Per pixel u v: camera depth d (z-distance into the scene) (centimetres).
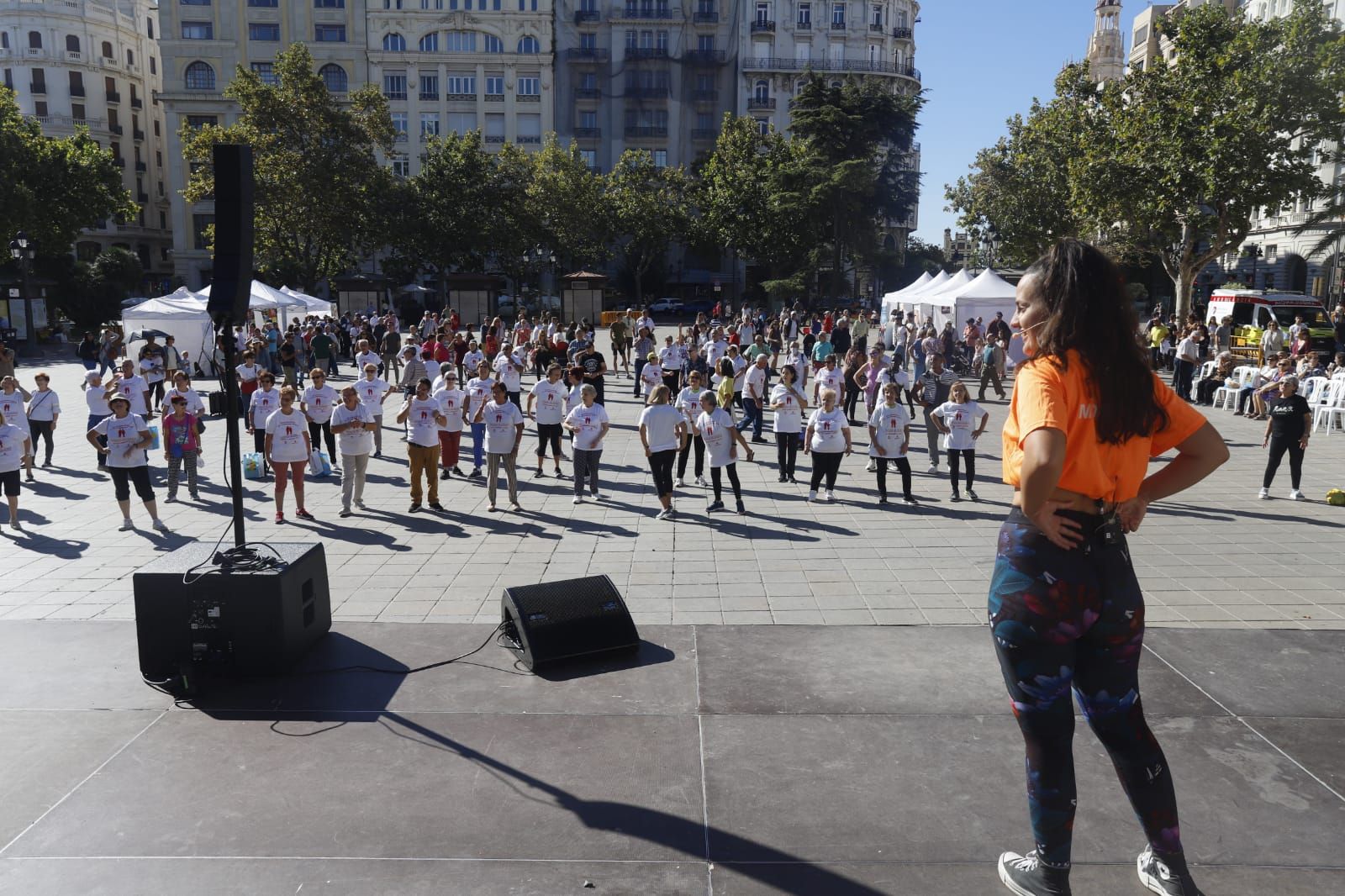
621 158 7006
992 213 4275
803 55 7819
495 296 5003
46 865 337
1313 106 2558
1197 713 455
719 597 733
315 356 2625
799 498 1175
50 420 1414
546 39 7512
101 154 4959
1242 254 4628
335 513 1102
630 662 538
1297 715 452
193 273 7381
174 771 409
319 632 571
